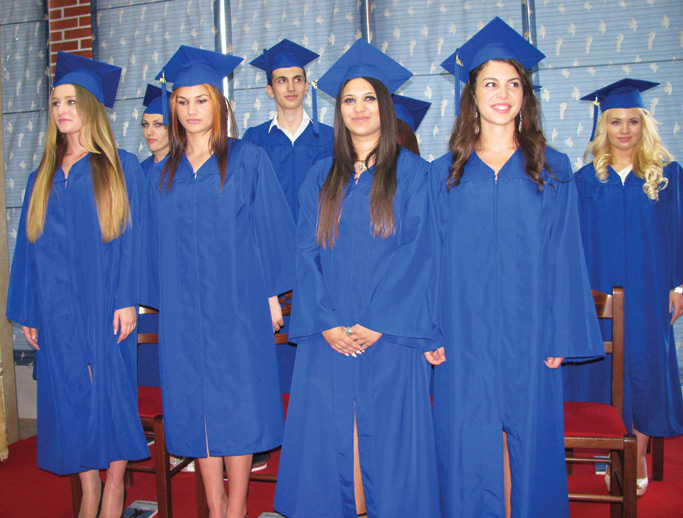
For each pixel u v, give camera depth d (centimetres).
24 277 226
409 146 254
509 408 181
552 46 347
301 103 315
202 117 203
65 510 249
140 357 326
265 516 235
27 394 384
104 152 220
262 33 376
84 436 215
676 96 335
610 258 268
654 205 259
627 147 266
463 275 185
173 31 387
